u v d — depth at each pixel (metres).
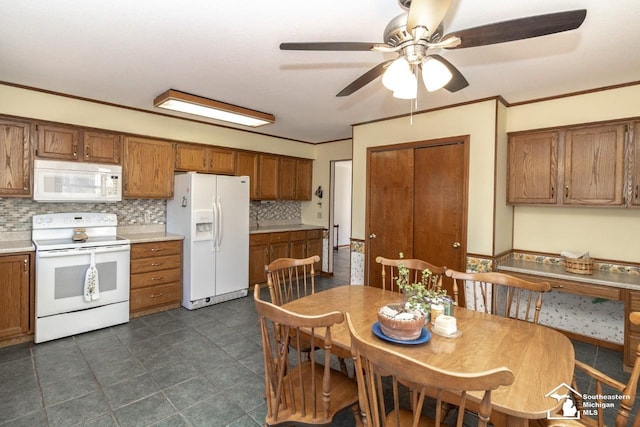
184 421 1.91
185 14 1.77
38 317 2.84
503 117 3.19
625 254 2.87
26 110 2.99
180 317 3.55
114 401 2.08
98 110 3.42
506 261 3.29
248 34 1.99
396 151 3.75
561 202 2.97
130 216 3.91
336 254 7.99
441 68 1.59
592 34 1.94
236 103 3.36
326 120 4.03
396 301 2.10
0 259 2.72
